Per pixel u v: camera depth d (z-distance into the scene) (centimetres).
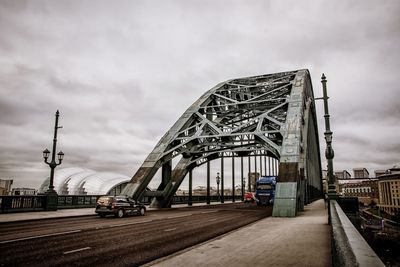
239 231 1273
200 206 3869
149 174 2994
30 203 2255
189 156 3762
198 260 737
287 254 802
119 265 724
